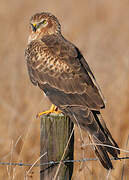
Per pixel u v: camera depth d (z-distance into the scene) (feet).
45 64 35.78
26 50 37.91
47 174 28.89
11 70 56.65
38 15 39.58
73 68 34.24
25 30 74.79
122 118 44.24
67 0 117.60
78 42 63.36
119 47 66.90
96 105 31.68
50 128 28.55
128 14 98.37
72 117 29.86
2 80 53.98
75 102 32.45
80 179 31.71
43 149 28.81
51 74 35.19
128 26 85.10
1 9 99.04
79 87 33.17
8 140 40.91
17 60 60.44
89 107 31.60
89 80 33.50
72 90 33.50
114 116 44.39
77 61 34.71
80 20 92.27
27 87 51.80
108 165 27.96
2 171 35.37
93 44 62.18
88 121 30.09
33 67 36.52
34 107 46.09
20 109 47.75
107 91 48.37
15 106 47.44
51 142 28.63
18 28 75.00
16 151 39.52
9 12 95.91
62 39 37.96
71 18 92.84
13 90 50.24
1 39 65.57
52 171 28.78
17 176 33.09
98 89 33.99
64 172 28.78
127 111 45.11
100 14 101.91
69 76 34.14
